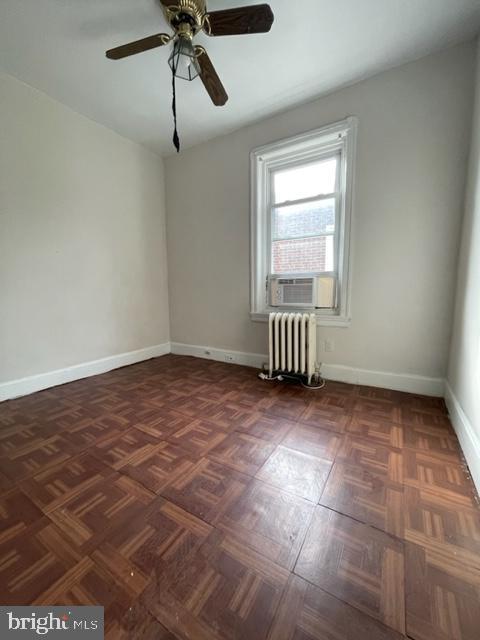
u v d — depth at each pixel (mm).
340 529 1041
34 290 2387
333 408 2021
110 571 896
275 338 2586
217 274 3246
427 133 2004
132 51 1568
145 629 743
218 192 3096
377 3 1564
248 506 1155
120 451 1550
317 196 2600
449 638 719
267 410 2014
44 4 1566
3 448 1591
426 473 1337
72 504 1178
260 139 2721
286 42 1811
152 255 3463
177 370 3002
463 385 1641
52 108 2396
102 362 2951
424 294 2141
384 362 2348
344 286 2430
